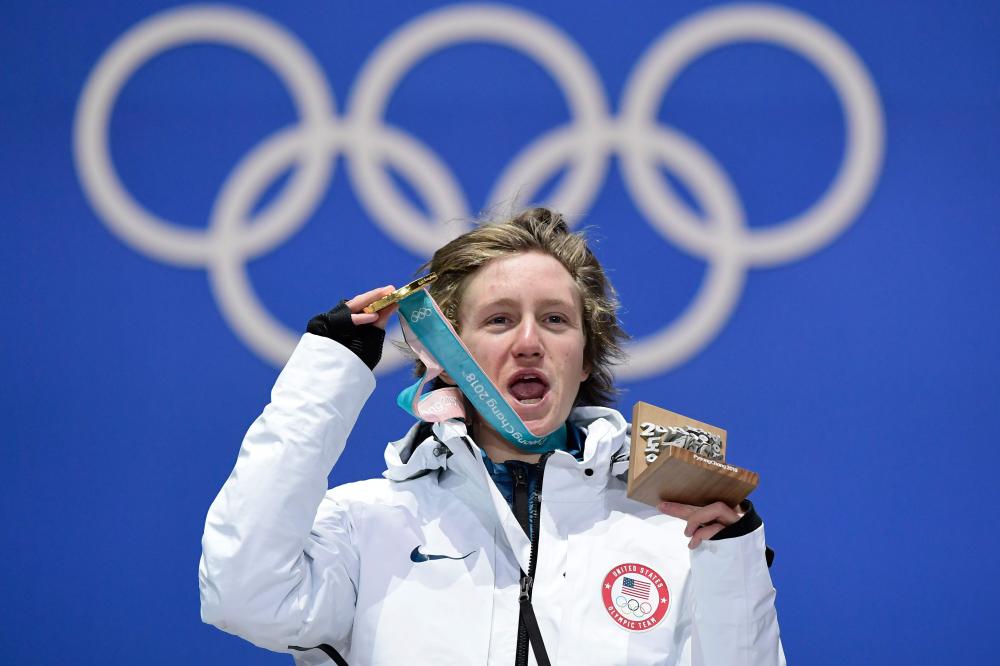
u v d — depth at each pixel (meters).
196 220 12.76
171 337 12.55
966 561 11.88
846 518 12.00
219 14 13.11
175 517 12.23
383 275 12.69
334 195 12.82
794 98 12.83
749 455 12.16
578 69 12.99
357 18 13.13
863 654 11.74
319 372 6.89
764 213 12.65
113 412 12.41
